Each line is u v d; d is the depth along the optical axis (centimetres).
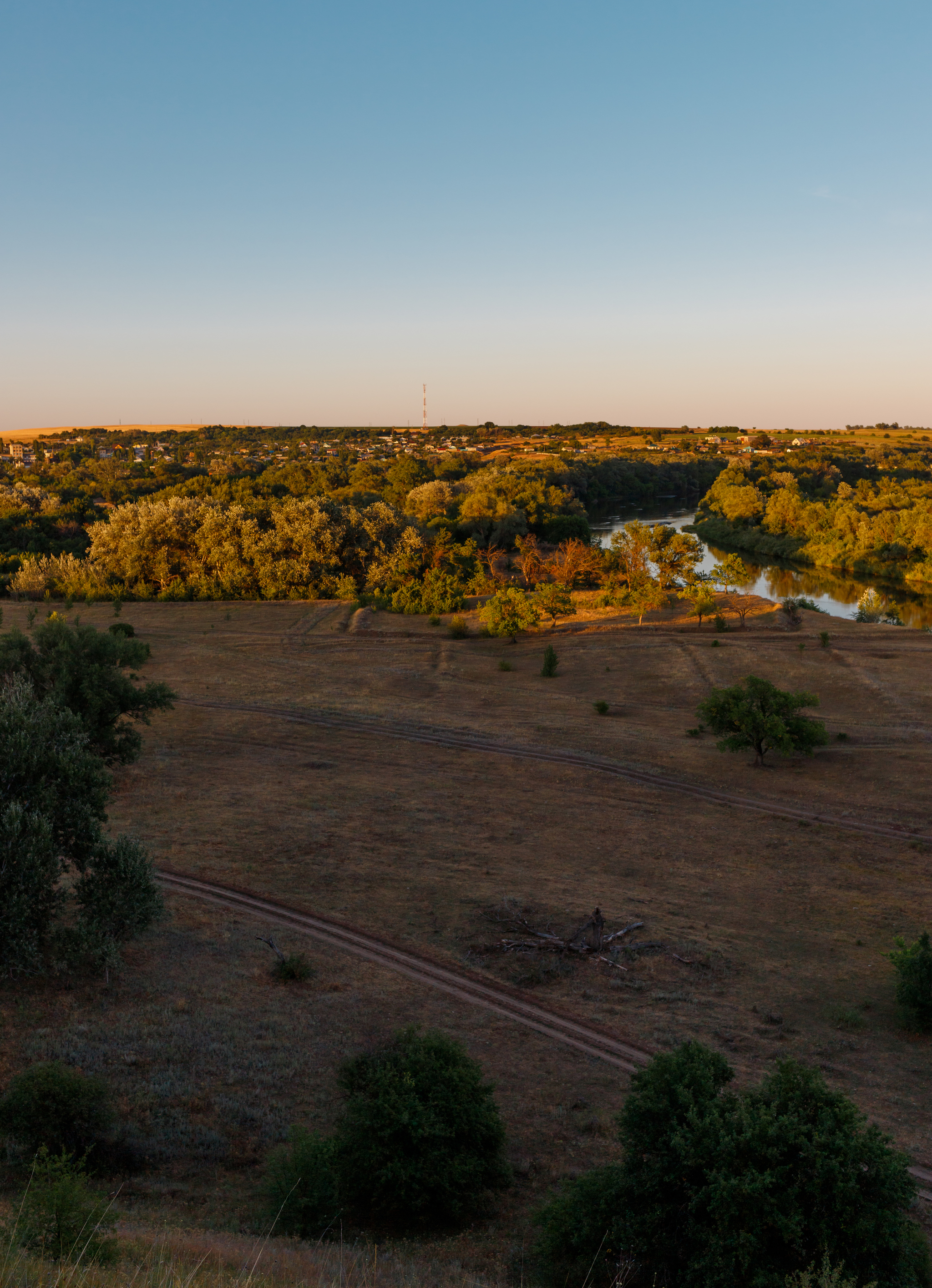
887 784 4531
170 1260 1231
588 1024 2500
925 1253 1464
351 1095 1970
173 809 4150
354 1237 1691
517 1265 1585
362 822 4053
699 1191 1491
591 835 3959
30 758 2688
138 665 4647
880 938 3042
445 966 2819
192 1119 2020
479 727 5681
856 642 7962
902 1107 2122
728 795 4469
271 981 2678
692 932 3072
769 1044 2403
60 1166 1427
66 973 2616
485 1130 1834
